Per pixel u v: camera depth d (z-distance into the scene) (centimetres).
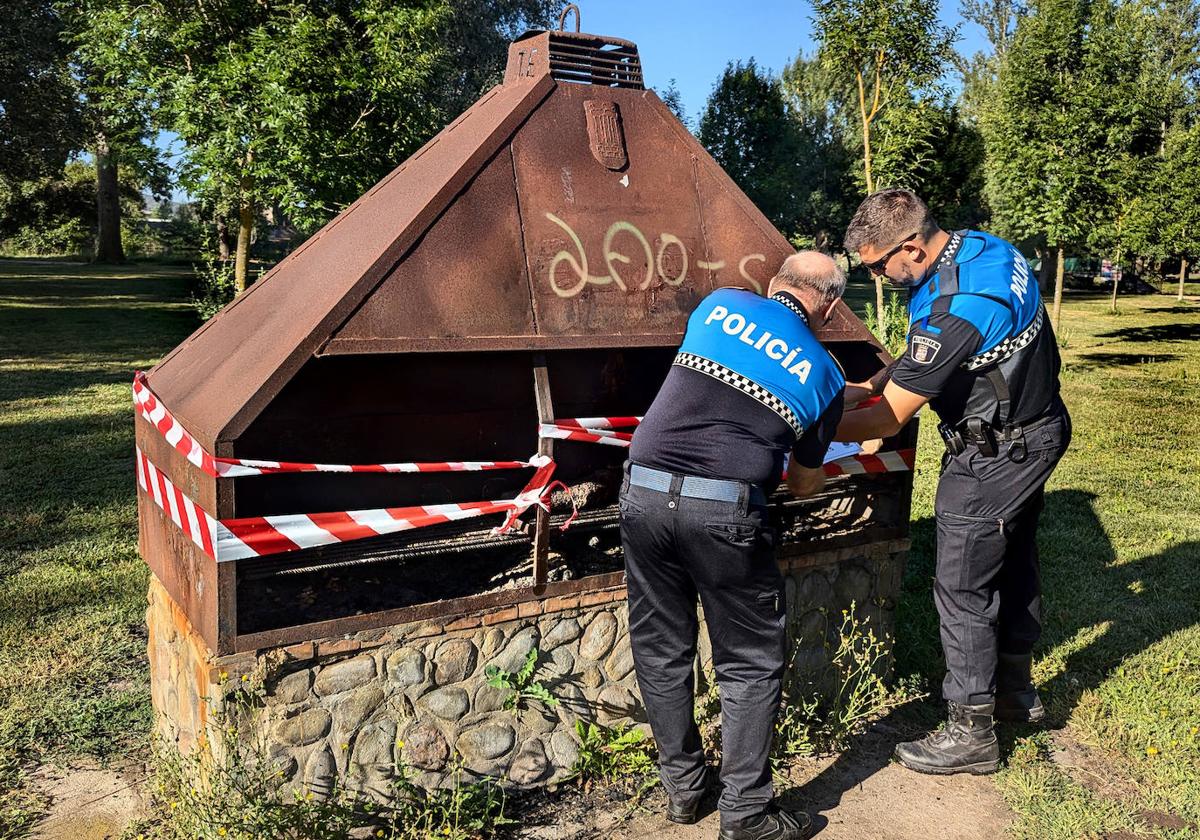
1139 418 1038
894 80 1251
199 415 259
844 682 357
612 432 303
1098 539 575
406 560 317
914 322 302
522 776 296
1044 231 1496
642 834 285
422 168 314
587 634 303
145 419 316
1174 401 1164
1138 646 418
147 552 329
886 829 291
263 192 796
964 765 320
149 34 812
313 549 277
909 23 1210
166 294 2345
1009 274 297
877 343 341
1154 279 3428
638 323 303
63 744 342
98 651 409
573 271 294
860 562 360
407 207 286
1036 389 303
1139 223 1466
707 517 252
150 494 316
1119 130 1405
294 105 737
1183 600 474
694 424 257
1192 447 886
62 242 4609
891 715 364
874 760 332
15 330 1598
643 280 307
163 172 906
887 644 375
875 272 312
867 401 340
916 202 297
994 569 314
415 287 266
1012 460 304
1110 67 1409
